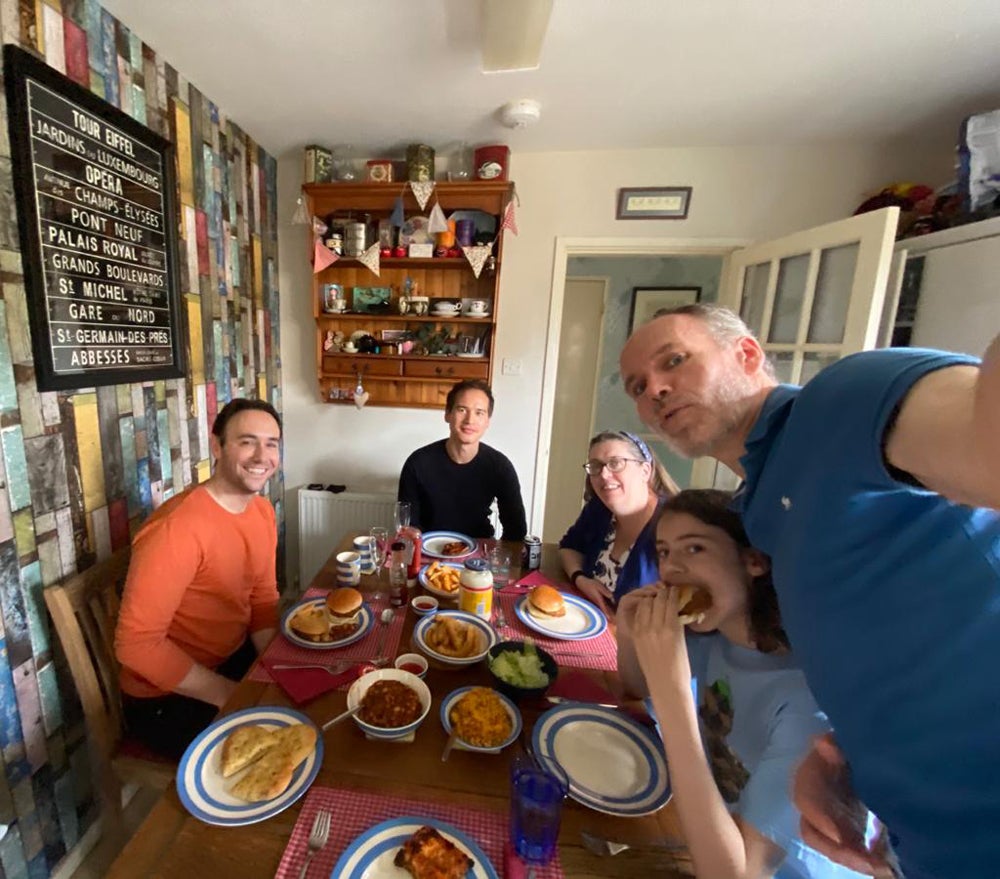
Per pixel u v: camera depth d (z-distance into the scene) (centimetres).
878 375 47
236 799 67
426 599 123
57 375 118
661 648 70
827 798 61
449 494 202
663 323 70
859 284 161
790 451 56
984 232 146
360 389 240
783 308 199
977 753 44
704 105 179
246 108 188
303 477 265
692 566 74
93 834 136
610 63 153
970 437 36
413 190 209
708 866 59
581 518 163
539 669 96
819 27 135
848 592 51
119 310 138
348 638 105
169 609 109
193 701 120
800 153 212
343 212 229
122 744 117
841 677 53
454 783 72
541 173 225
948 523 45
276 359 248
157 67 153
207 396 188
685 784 63
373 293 240
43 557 119
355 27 139
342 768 73
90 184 126
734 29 136
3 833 110
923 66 152
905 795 50
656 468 146
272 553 139
